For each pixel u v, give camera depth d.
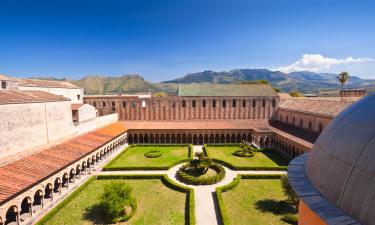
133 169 39.06
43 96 36.31
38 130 32.28
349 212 7.41
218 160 42.34
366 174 7.26
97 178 35.62
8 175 23.67
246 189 31.72
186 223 23.95
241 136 57.31
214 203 27.78
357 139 8.31
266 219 24.50
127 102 64.62
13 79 43.69
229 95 64.12
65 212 25.86
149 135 56.66
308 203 8.36
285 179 25.70
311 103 53.81
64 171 29.56
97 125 50.88
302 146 40.31
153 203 28.09
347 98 60.41
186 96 63.88
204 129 56.03
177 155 47.75
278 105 65.06
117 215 23.88
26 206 26.55
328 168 8.99
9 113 27.39
